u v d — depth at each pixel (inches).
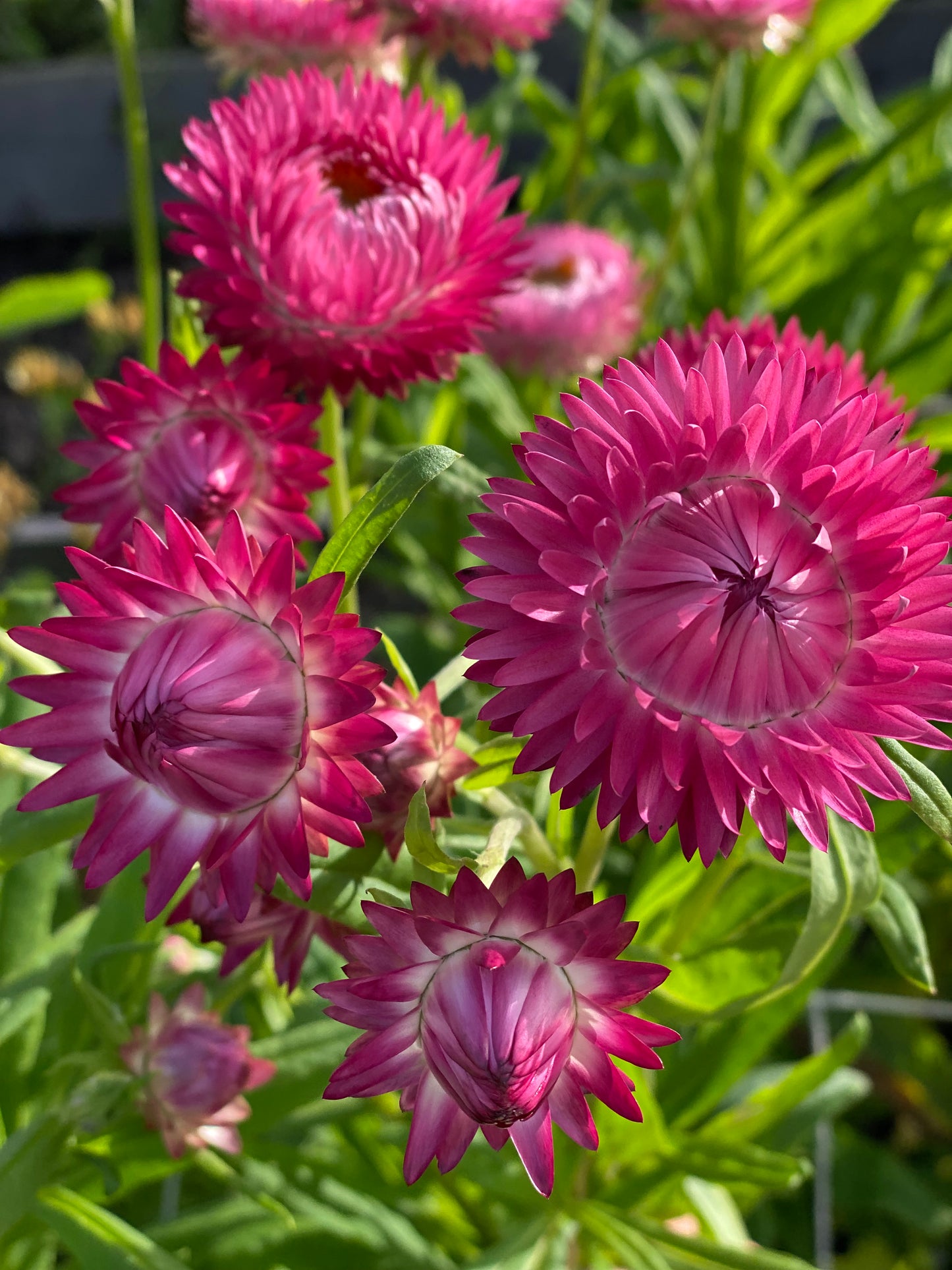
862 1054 21.2
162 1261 11.4
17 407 35.3
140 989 12.4
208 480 11.4
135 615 9.7
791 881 13.7
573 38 34.0
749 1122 14.2
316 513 22.3
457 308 12.3
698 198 24.2
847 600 9.4
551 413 22.1
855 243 23.0
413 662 21.2
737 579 9.3
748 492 9.4
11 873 13.6
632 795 9.3
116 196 39.7
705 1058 14.5
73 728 9.7
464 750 11.1
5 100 39.1
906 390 21.9
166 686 9.4
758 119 23.2
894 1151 21.3
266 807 9.5
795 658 9.3
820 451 9.5
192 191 12.3
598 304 19.4
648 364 12.6
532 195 25.9
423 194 12.1
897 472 9.4
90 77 38.6
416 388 22.3
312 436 12.0
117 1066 11.4
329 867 10.4
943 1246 20.2
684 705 9.3
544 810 12.4
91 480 11.6
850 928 13.8
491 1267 13.0
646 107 26.1
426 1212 14.7
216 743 9.3
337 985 9.3
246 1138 12.5
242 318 12.0
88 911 13.7
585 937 9.2
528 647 9.4
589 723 9.2
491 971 9.2
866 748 9.5
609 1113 13.3
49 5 47.4
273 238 11.7
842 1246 20.4
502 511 9.4
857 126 23.6
